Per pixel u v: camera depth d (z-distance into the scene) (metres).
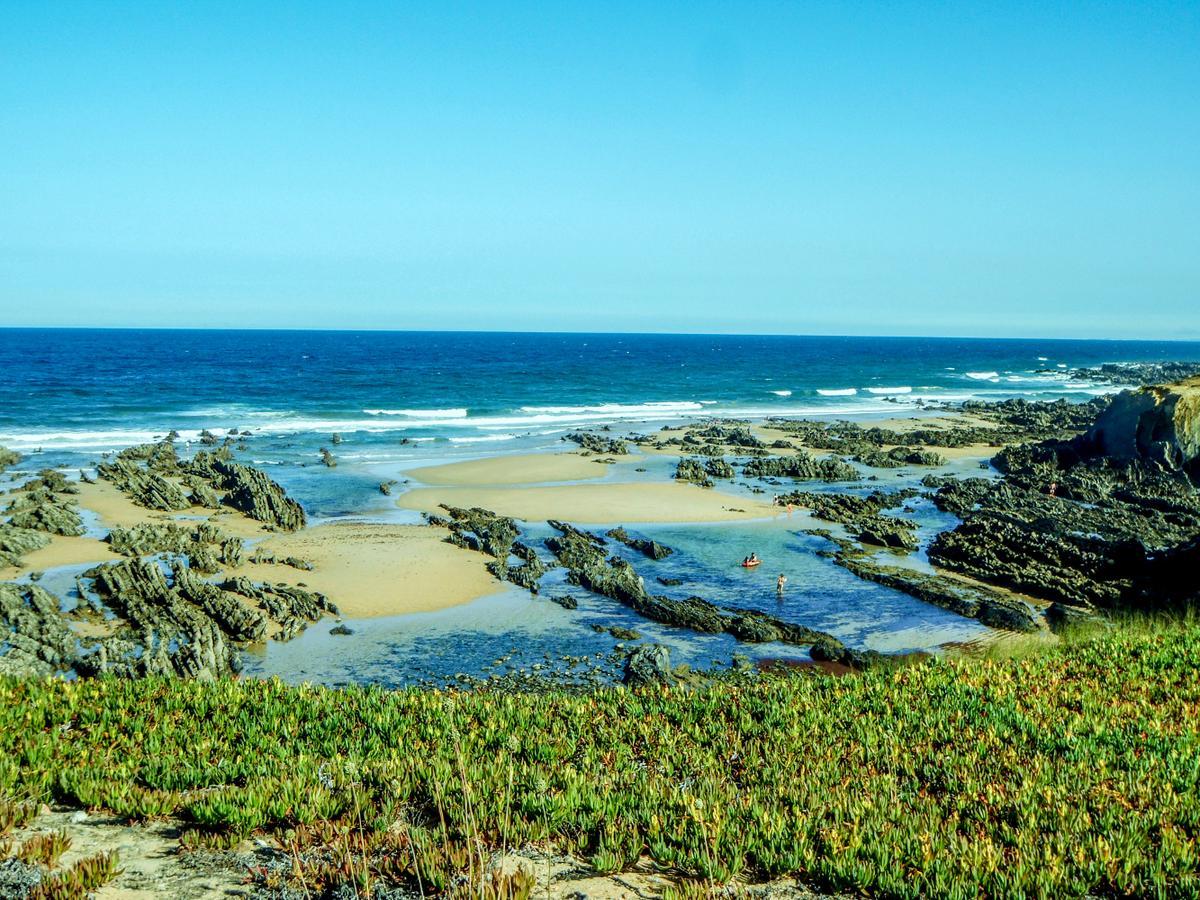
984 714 14.19
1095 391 146.25
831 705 14.94
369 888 8.12
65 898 7.60
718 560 42.19
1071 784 11.30
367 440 78.12
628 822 10.10
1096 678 16.28
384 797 10.28
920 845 9.58
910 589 37.00
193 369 148.25
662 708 14.91
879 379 169.75
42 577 35.41
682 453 74.81
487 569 39.19
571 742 12.84
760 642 31.08
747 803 10.61
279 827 9.65
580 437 80.00
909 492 59.31
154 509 48.84
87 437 72.38
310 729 12.82
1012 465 68.62
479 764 11.50
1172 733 13.15
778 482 63.53
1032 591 37.16
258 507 47.81
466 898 7.97
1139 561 38.41
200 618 30.41
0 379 116.81
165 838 9.34
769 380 161.00
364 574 37.69
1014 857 9.38
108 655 26.72
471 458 70.00
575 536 44.56
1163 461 60.94
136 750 11.36
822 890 9.04
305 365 166.50
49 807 9.91
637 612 34.03
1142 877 8.95
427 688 26.33
